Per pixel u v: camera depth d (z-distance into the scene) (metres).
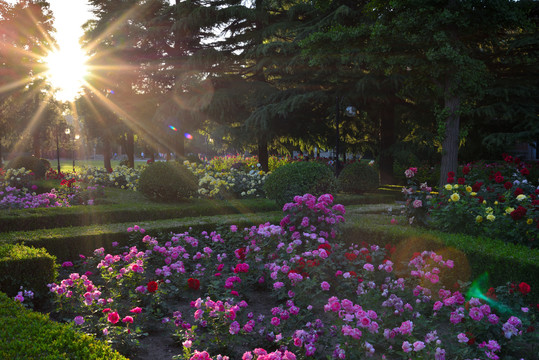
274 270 5.43
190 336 4.02
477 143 19.92
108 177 16.78
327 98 18.77
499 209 6.90
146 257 6.51
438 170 18.36
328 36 14.05
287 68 20.11
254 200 12.34
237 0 23.50
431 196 7.29
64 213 9.22
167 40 25.95
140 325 4.77
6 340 2.88
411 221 7.36
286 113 19.42
